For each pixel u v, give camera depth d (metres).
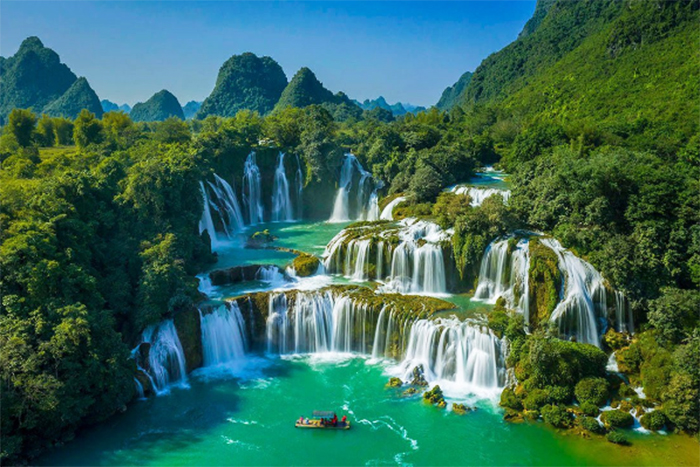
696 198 49.75
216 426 42.12
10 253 43.09
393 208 80.81
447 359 47.88
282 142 101.06
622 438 38.47
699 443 38.22
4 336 38.50
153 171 63.66
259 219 95.44
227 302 53.31
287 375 49.72
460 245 58.00
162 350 48.16
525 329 51.59
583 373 43.84
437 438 40.09
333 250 65.56
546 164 67.00
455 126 144.62
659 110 101.62
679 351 41.78
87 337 41.25
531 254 52.81
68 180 57.62
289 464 37.75
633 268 48.75
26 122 92.75
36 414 37.53
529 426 41.00
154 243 58.50
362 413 43.41
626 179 53.38
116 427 41.91
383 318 51.88
